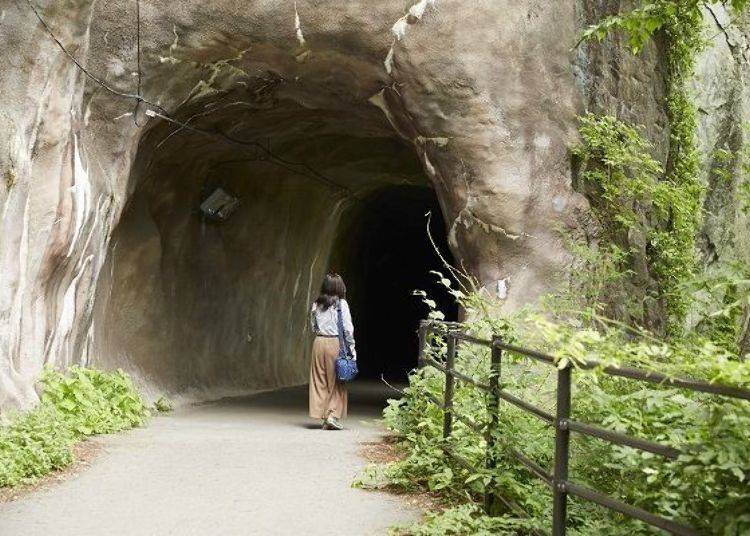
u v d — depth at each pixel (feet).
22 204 27.89
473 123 33.81
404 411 26.43
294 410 41.96
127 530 16.14
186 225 45.32
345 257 75.31
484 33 33.63
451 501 18.57
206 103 36.47
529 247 34.17
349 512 17.67
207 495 18.97
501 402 19.43
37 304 28.71
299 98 38.09
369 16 33.35
